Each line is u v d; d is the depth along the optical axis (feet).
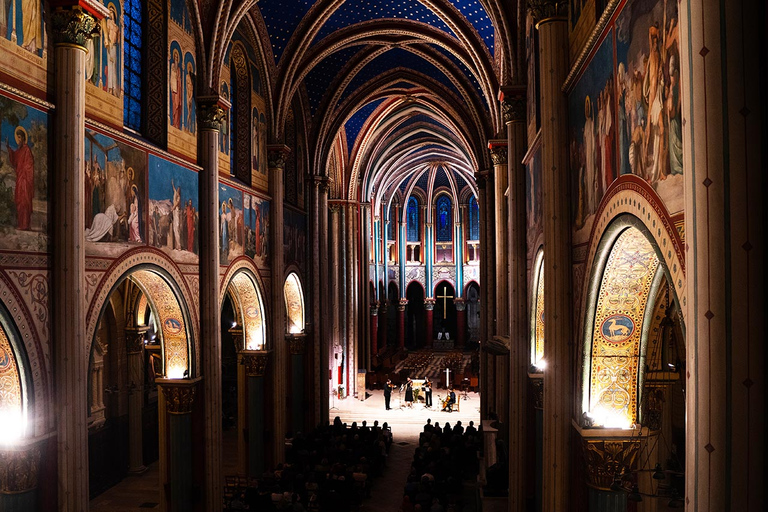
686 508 12.96
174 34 49.44
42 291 33.01
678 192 15.51
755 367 12.01
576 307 29.58
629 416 28.04
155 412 80.43
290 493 53.88
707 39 12.33
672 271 16.01
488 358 82.33
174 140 49.26
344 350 119.03
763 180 12.10
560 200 31.01
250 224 65.41
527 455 46.55
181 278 49.60
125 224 41.32
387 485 70.64
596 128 25.31
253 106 67.31
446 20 67.05
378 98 101.40
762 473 11.96
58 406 33.58
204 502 52.31
